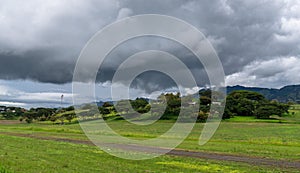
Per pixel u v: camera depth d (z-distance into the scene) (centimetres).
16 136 5003
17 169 1878
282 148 3472
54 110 13088
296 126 7981
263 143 4097
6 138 4412
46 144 3622
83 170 1900
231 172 1981
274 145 3878
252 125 8244
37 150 2967
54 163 2156
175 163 2303
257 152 3061
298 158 2659
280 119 10175
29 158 2389
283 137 5184
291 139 4722
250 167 2188
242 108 10481
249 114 10556
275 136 5391
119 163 2223
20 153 2700
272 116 10781
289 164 2348
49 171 1836
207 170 2038
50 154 2667
